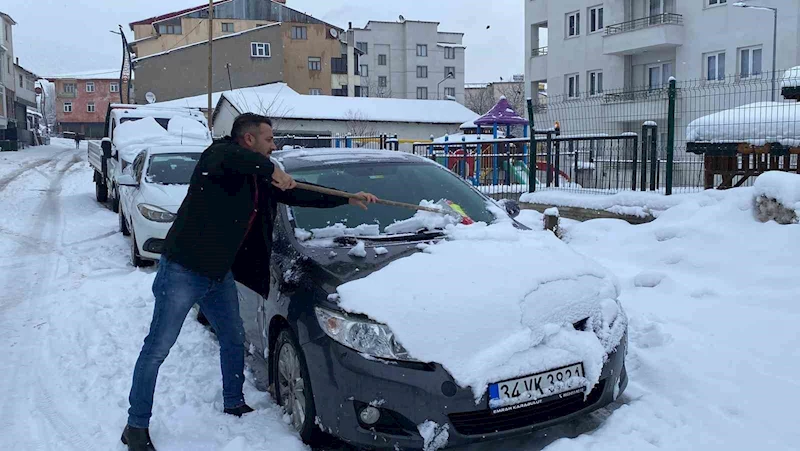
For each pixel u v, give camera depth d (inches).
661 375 177.6
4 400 181.9
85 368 202.8
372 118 1347.2
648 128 412.2
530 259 160.1
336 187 192.1
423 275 148.8
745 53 1009.5
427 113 1428.4
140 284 302.2
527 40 1409.9
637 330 211.5
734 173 369.4
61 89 3612.2
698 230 294.7
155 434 156.8
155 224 343.3
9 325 252.4
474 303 141.2
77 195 779.4
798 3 925.8
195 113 668.7
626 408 158.6
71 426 164.6
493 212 199.6
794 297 221.0
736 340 199.5
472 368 132.6
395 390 132.6
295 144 942.4
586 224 359.9
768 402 159.6
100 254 397.4
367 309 139.0
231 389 164.7
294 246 169.2
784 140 326.3
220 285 160.6
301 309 149.1
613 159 438.9
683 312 227.3
